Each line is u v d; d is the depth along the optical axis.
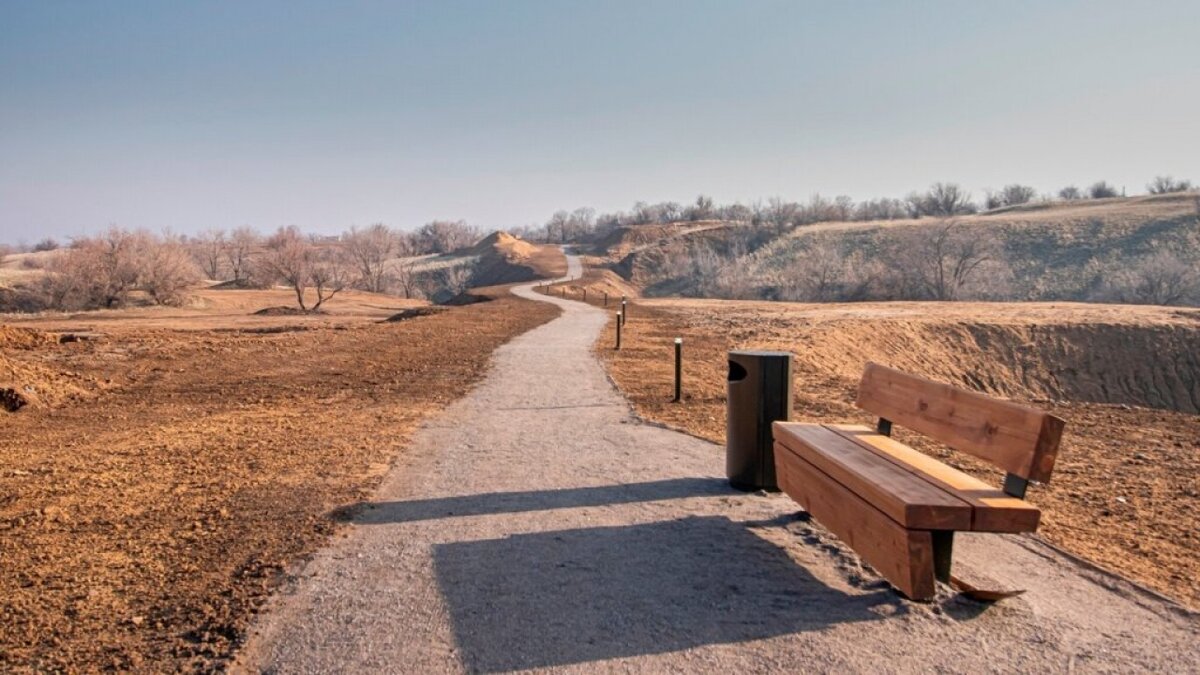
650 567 4.46
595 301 55.00
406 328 26.31
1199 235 75.31
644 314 37.41
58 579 4.38
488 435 8.52
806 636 3.58
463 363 16.05
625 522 5.31
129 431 9.02
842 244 94.62
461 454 7.55
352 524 5.34
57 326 39.53
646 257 114.19
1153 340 32.78
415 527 5.25
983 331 32.53
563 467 6.95
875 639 3.54
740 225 123.62
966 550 4.68
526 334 24.16
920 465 4.35
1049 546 4.75
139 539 5.05
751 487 6.03
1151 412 10.81
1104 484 6.52
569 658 3.41
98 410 10.61
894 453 4.63
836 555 4.60
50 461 7.38
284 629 3.73
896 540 3.74
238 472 6.85
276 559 4.66
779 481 5.43
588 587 4.19
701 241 117.56
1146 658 3.35
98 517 5.54
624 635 3.62
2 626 3.79
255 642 3.61
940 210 128.50
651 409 10.29
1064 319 35.16
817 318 33.19
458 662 3.39
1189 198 97.62
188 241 123.44
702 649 3.48
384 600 4.05
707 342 21.75
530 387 12.47
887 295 70.44
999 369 30.47
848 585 4.17
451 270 128.00
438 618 3.83
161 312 58.00
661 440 8.13
